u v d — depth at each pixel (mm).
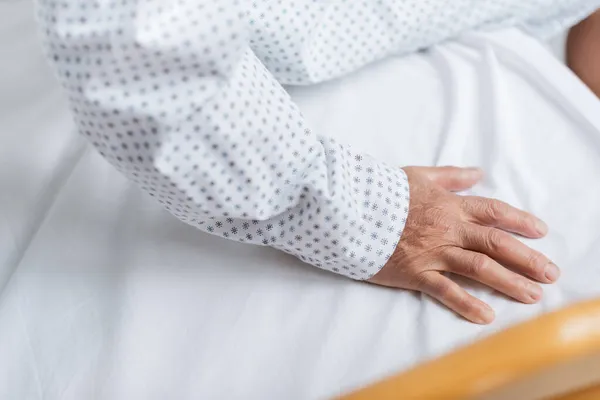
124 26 499
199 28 512
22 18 1061
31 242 751
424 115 879
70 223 760
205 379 638
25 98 901
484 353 394
